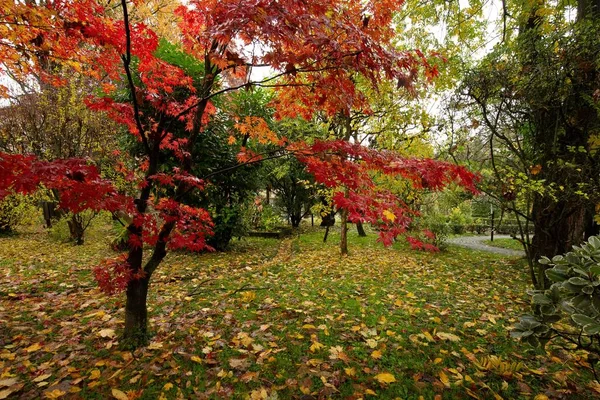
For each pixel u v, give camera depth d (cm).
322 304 371
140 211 250
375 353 251
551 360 251
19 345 253
